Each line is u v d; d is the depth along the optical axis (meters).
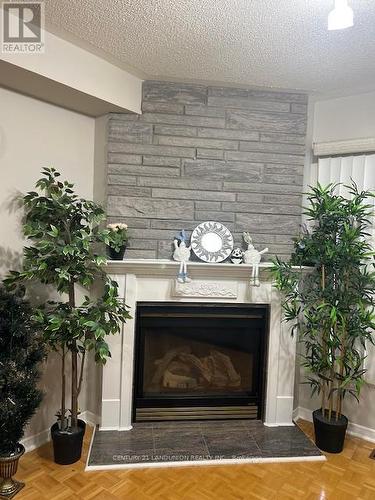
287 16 1.61
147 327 2.40
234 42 1.85
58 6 1.58
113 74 2.15
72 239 1.89
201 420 2.48
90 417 2.47
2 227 2.00
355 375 2.20
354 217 2.26
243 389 2.57
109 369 2.32
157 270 2.32
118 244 2.13
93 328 1.80
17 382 1.67
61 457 2.01
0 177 1.98
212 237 2.41
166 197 2.40
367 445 2.33
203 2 1.53
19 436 1.75
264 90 2.46
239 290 2.43
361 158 2.43
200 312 2.42
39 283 2.19
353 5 1.51
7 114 1.98
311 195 2.26
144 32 1.78
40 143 2.15
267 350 2.49
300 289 2.39
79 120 2.35
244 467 2.05
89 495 1.79
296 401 2.65
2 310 1.73
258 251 2.43
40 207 1.88
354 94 2.47
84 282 1.88
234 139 2.45
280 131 2.49
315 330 2.21
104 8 1.59
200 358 2.62
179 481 1.91
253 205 2.49
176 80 2.33
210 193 2.44
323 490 1.88
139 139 2.36
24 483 1.86
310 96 2.53
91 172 2.44
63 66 1.89
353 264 2.14
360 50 1.90
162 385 2.53
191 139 2.41
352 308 2.21
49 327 1.77
